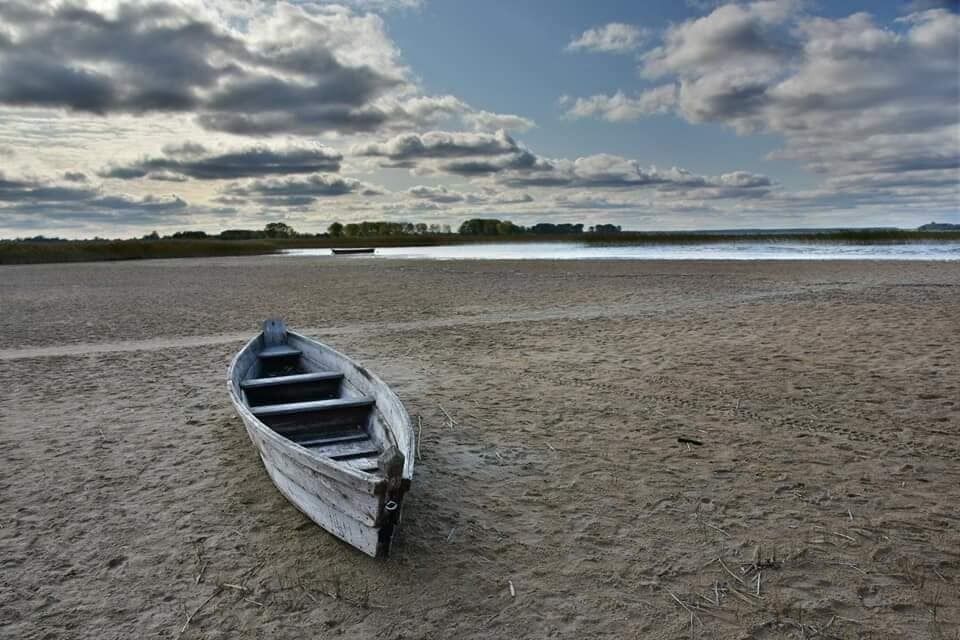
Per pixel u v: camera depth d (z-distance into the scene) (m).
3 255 51.62
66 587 3.84
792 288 18.14
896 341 9.88
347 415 5.61
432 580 3.81
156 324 14.40
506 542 4.22
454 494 4.95
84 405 7.71
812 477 5.11
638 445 5.91
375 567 3.96
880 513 4.48
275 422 5.31
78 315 16.36
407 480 3.56
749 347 9.84
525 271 27.59
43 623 3.49
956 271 22.34
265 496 5.03
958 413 6.47
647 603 3.54
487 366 9.25
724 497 4.80
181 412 7.34
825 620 3.36
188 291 22.34
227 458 5.85
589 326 12.38
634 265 29.62
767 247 53.66
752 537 4.21
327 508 4.13
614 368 8.83
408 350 10.62
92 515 4.76
